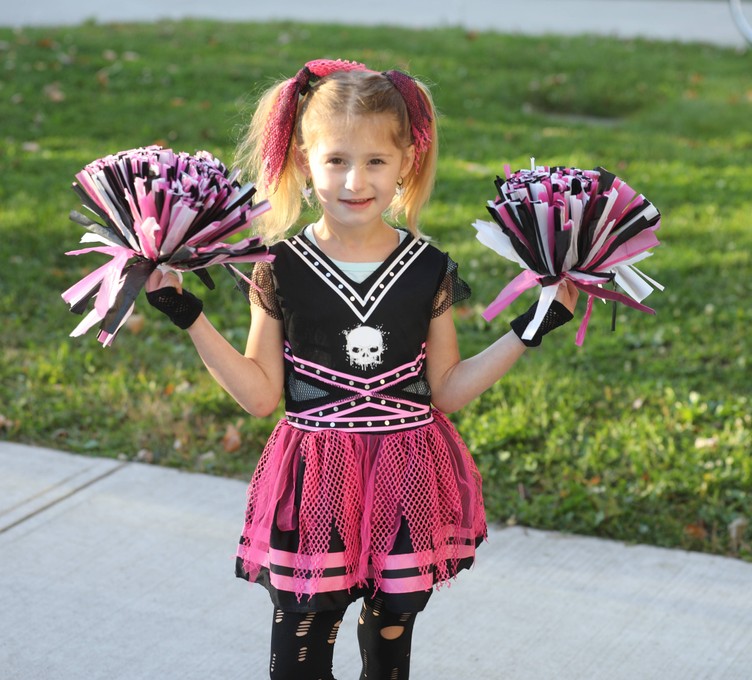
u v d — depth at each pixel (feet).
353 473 7.40
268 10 48.32
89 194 7.00
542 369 15.46
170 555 11.36
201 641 9.94
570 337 16.79
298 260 7.52
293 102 7.56
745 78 36.58
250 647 9.86
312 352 7.50
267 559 7.57
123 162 6.73
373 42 37.45
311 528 7.35
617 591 10.78
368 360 7.43
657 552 11.48
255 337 7.65
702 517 11.96
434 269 7.61
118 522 11.98
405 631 7.88
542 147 27.09
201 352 7.29
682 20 48.80
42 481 12.81
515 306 17.71
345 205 7.24
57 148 25.02
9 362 15.70
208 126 26.68
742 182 24.90
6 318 17.04
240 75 31.50
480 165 25.30
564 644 9.93
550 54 38.04
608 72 35.94
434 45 37.78
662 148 27.84
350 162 7.18
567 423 13.87
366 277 7.49
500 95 32.60
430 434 7.68
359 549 7.48
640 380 15.33
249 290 7.64
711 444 13.26
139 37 36.22
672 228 21.40
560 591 10.78
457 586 10.85
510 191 7.16
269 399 7.61
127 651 9.77
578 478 12.66
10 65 30.91
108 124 26.73
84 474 13.00
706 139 29.84
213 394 14.69
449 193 23.16
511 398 14.64
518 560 11.33
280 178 7.77
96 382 15.11
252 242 6.92
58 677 9.38
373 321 7.43
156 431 13.88
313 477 7.40
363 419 7.47
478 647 9.88
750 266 19.54
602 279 7.00
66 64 31.68
